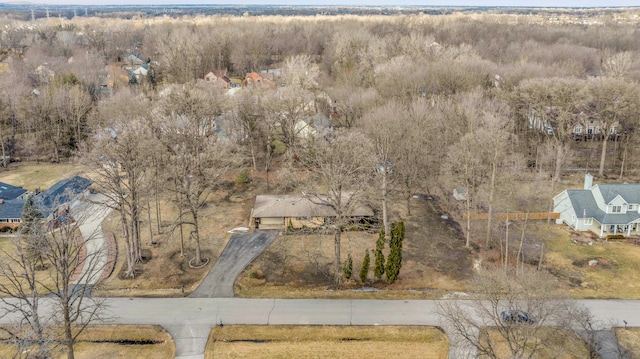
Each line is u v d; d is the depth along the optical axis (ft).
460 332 114.32
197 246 171.73
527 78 310.24
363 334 133.39
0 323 136.15
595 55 457.27
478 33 592.60
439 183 237.04
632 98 248.93
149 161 202.08
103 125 287.07
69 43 631.97
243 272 167.32
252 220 208.03
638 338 130.82
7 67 466.70
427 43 469.57
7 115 309.42
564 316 118.93
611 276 164.55
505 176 206.59
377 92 306.55
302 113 280.10
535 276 120.16
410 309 144.66
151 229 195.62
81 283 158.51
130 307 145.79
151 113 275.39
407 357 125.59
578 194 205.57
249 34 567.59
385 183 194.80
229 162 228.84
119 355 125.49
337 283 159.63
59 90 323.16
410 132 222.69
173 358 124.67
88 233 195.93
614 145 289.12
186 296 152.15
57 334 128.57
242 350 127.54
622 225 193.36
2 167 284.00
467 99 255.50
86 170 246.47
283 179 241.14
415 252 181.78
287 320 139.44
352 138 199.93
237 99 304.09
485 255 178.19
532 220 210.59
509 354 123.44
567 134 268.00
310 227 197.88
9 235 195.21
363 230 199.93
